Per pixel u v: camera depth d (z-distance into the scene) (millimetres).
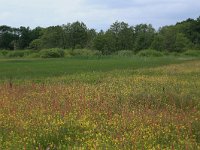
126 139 10711
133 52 117000
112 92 21188
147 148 10141
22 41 166750
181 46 130250
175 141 10961
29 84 25984
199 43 149750
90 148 10031
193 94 20062
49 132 11758
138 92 20812
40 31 155625
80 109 15023
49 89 22109
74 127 12391
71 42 137375
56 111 14531
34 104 16328
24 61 68312
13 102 17016
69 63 59281
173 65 52875
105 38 126625
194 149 10227
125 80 28891
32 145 10688
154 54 107000
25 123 12594
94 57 92625
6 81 29484
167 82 26906
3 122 12977
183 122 13109
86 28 140875
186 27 153500
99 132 11641
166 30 134375
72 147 10516
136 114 14156
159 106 16891
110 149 9906
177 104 17562
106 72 39094
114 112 15102
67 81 29359
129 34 136375
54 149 10625
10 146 10492
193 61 67125
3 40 173500
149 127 12133
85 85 24859
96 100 17625
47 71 41281
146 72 38469
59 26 139250
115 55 107375
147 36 133125
